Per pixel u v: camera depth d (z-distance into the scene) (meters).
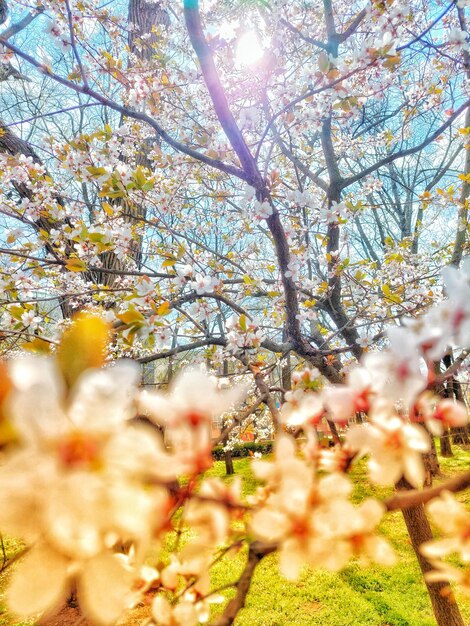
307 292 3.91
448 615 3.25
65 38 2.58
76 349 0.37
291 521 0.51
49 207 3.40
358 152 6.22
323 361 2.96
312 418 0.68
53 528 0.30
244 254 5.15
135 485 0.33
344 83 2.85
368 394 0.59
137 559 0.46
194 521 0.53
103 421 0.33
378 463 0.58
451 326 0.54
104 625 0.33
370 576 5.80
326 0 3.92
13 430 0.33
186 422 0.47
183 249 2.68
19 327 2.46
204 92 4.25
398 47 2.45
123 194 2.42
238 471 9.61
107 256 5.48
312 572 6.01
